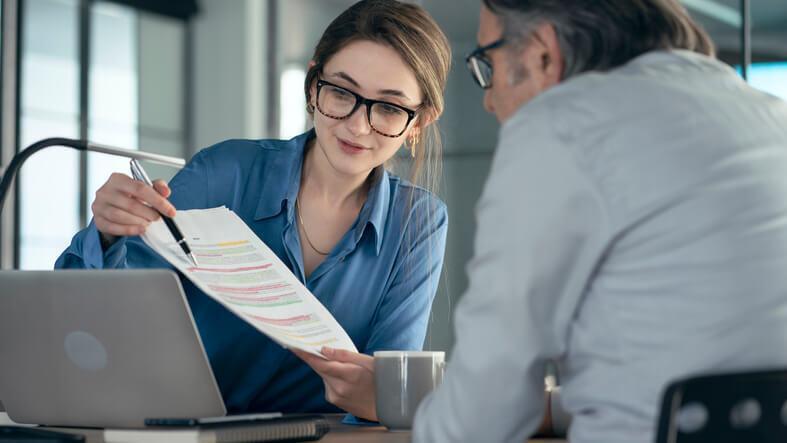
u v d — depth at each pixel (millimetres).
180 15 6277
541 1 1188
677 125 1050
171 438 1204
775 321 1021
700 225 1016
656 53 1156
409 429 1454
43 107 5410
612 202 1031
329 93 1747
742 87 1169
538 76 1207
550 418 1393
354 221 1893
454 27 4840
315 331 1487
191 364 1302
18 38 4910
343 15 1798
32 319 1379
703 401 923
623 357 1036
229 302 1398
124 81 5949
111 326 1322
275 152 1942
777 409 967
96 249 1584
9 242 4867
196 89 6336
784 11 4062
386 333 1836
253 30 6184
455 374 1114
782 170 1082
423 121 1837
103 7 5836
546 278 1050
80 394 1402
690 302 1006
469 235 4906
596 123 1055
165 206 1500
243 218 1882
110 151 1554
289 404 1862
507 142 1100
